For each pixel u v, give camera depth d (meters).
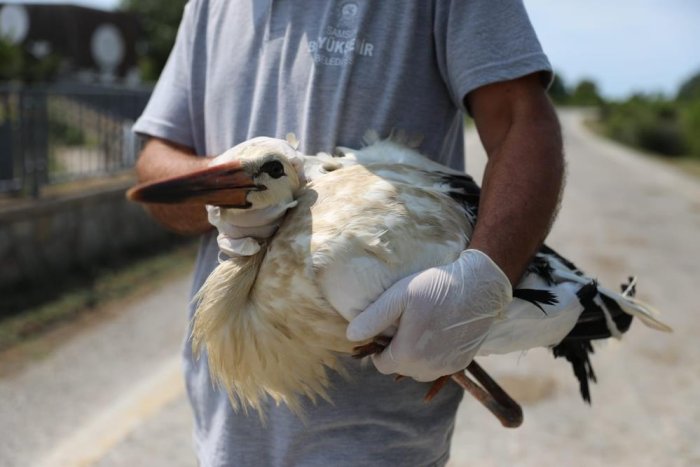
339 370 1.84
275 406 2.04
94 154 8.01
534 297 1.88
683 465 4.34
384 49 1.93
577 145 34.47
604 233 10.97
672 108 50.59
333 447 1.99
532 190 1.70
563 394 5.16
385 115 1.93
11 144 6.77
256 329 1.73
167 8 41.62
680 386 5.39
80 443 4.30
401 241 1.65
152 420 4.59
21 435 4.34
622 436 4.65
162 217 2.30
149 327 6.05
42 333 5.78
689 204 15.01
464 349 1.59
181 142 2.32
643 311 2.16
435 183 1.87
